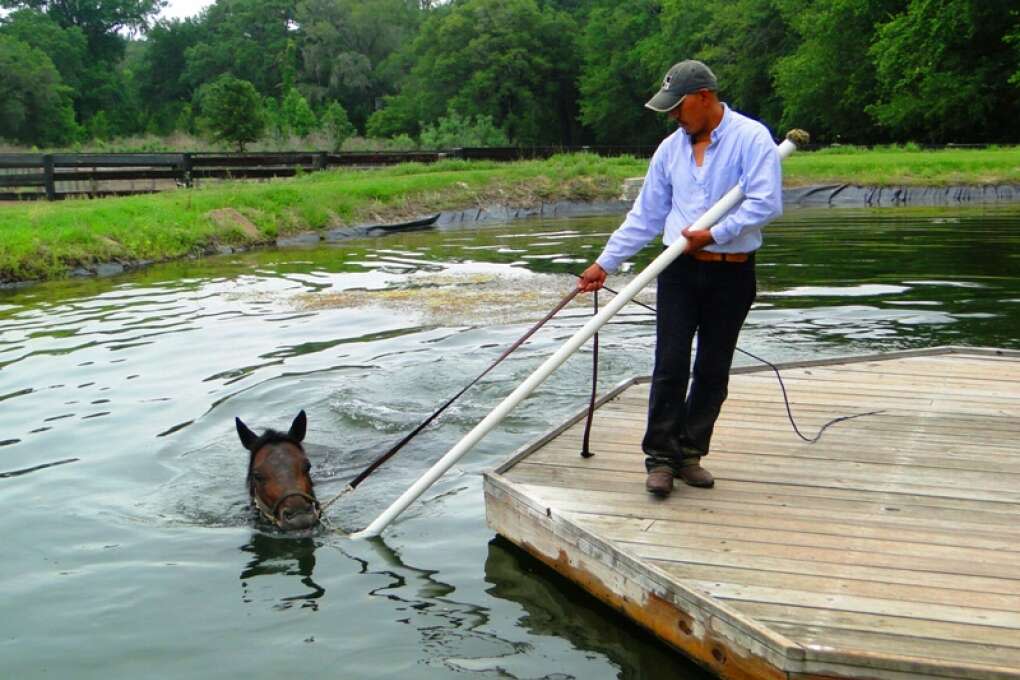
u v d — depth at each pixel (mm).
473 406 7992
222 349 10023
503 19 77562
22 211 19734
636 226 4906
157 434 7281
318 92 99312
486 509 5398
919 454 5496
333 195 24828
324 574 4930
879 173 30016
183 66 116500
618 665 3994
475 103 78000
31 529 5559
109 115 103562
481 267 16016
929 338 9766
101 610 4547
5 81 81812
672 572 4098
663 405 4871
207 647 4180
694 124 4547
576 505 4863
